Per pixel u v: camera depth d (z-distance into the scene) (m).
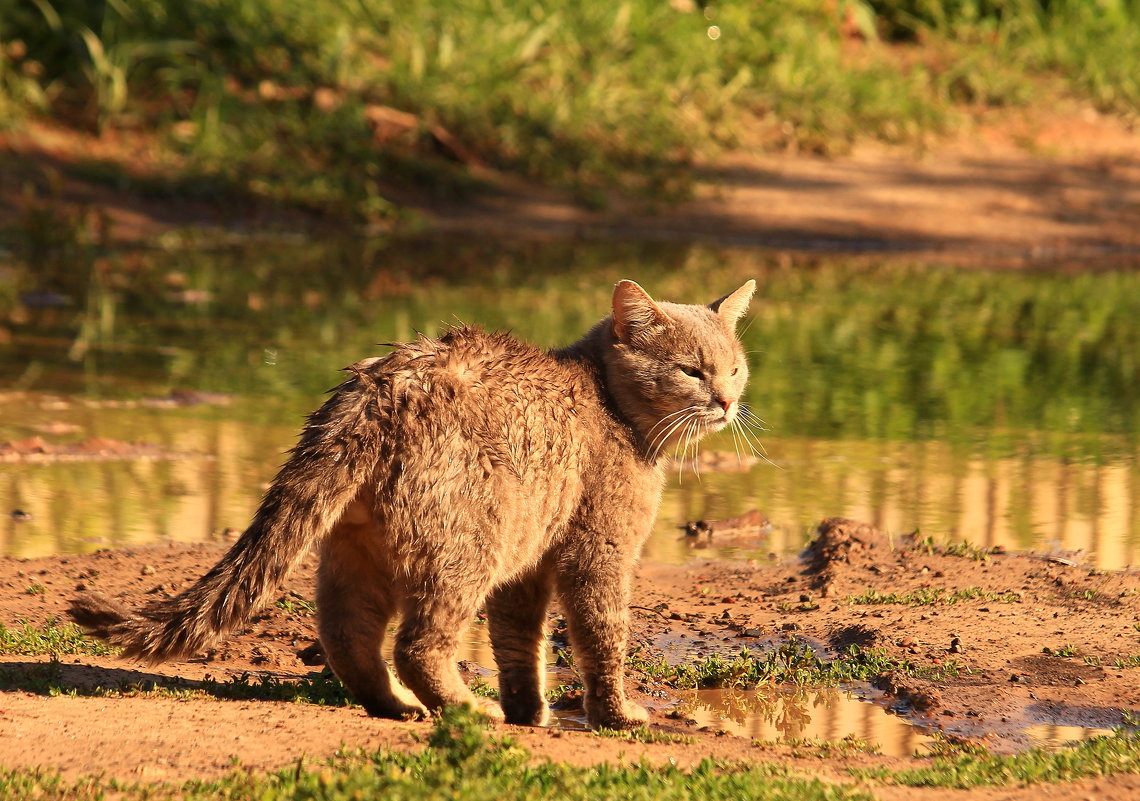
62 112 31.03
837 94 36.94
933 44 41.56
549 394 7.55
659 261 26.75
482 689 8.29
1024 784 6.36
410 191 31.44
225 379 16.73
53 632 8.56
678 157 34.12
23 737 6.32
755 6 39.94
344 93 33.34
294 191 30.00
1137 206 32.78
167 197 29.08
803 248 29.28
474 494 6.98
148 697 7.35
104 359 17.70
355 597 7.30
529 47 35.78
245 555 6.78
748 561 11.06
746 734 7.75
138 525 11.20
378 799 5.36
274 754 6.24
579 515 7.67
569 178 32.56
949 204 32.16
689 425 8.16
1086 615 9.57
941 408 16.59
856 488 13.16
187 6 33.03
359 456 6.83
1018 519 12.12
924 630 9.30
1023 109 38.56
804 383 17.78
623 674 7.93
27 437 13.75
